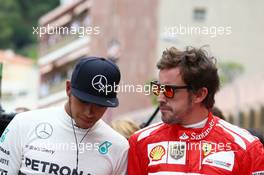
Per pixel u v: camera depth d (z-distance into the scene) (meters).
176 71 8.05
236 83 55.91
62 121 8.20
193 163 8.04
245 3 98.50
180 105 8.09
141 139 8.34
